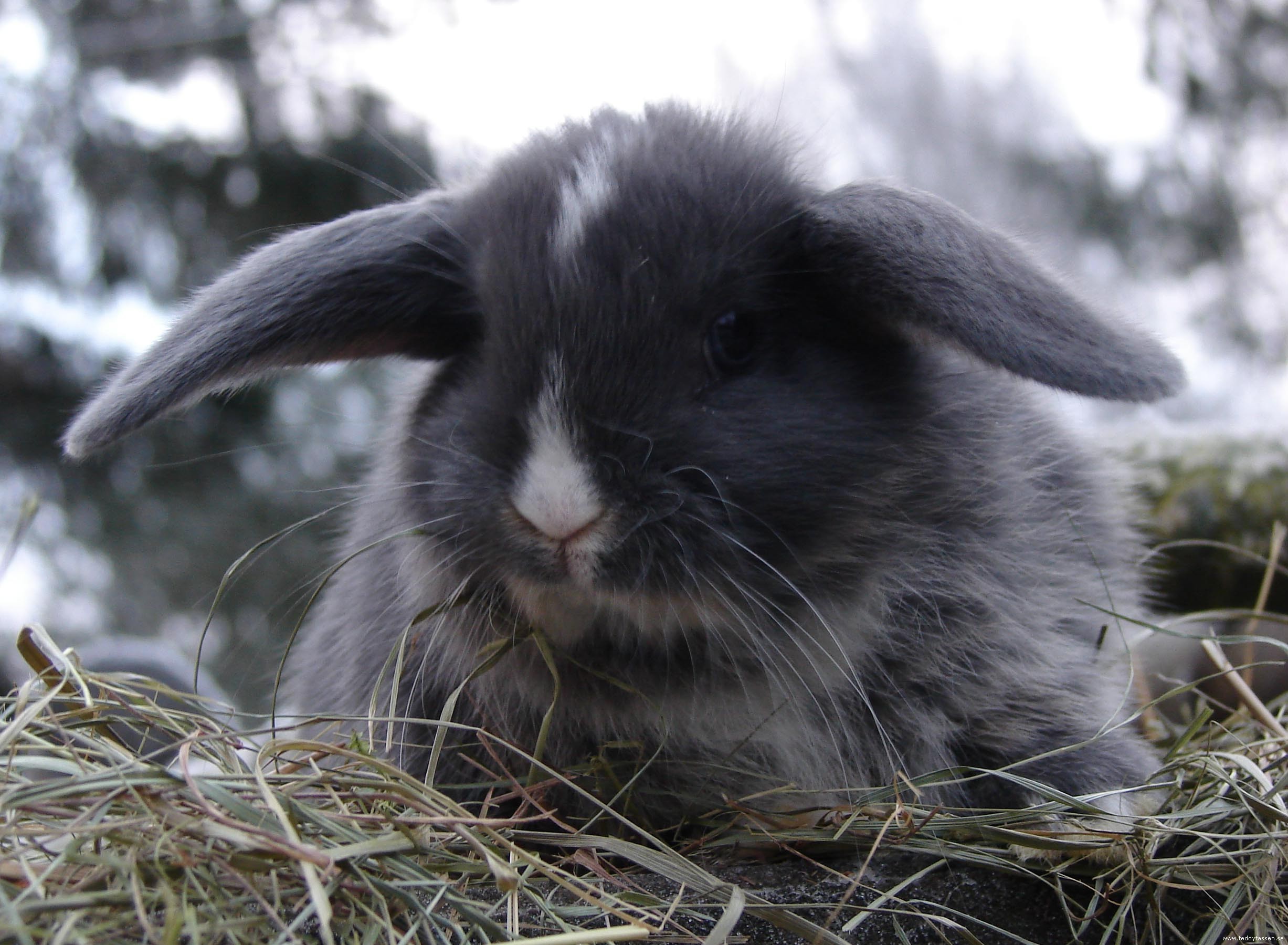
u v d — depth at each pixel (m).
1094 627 0.38
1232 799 0.32
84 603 0.85
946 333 0.31
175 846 0.27
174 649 0.62
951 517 0.35
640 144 0.34
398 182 0.82
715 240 0.32
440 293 0.34
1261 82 1.07
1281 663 0.37
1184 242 1.08
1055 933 0.30
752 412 0.31
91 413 0.33
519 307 0.32
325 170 0.83
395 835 0.28
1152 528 0.51
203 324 0.33
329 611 0.42
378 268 0.34
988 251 0.31
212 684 0.54
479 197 0.34
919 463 0.34
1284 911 0.30
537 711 0.35
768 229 0.32
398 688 0.36
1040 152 1.13
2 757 0.29
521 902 0.29
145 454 0.82
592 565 0.31
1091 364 0.30
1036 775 0.34
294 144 0.82
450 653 0.35
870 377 0.33
